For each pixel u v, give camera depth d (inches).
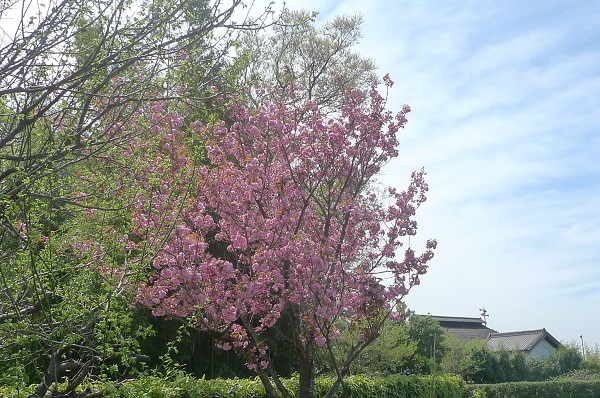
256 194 356.2
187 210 344.2
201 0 253.3
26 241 199.8
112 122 256.7
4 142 210.4
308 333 352.5
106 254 245.9
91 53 230.2
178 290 345.4
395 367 751.7
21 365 211.5
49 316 200.7
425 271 376.5
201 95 270.5
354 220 395.5
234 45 257.1
